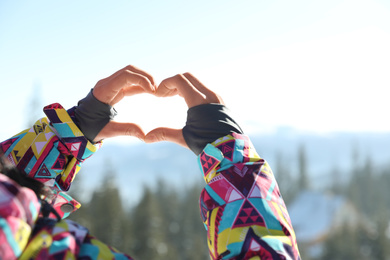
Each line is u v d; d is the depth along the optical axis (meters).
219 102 1.04
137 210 50.72
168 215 71.56
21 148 1.09
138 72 1.03
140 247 48.75
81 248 0.75
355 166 127.69
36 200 0.73
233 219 0.86
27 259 0.69
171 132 1.04
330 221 92.62
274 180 0.95
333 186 121.69
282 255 0.81
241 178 0.92
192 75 1.06
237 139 0.99
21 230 0.68
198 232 70.50
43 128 1.12
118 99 1.07
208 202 0.91
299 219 95.69
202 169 1.00
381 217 59.78
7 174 0.79
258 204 0.88
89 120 1.07
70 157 1.13
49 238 0.72
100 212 45.06
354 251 57.59
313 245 87.25
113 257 0.76
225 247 0.84
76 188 43.16
